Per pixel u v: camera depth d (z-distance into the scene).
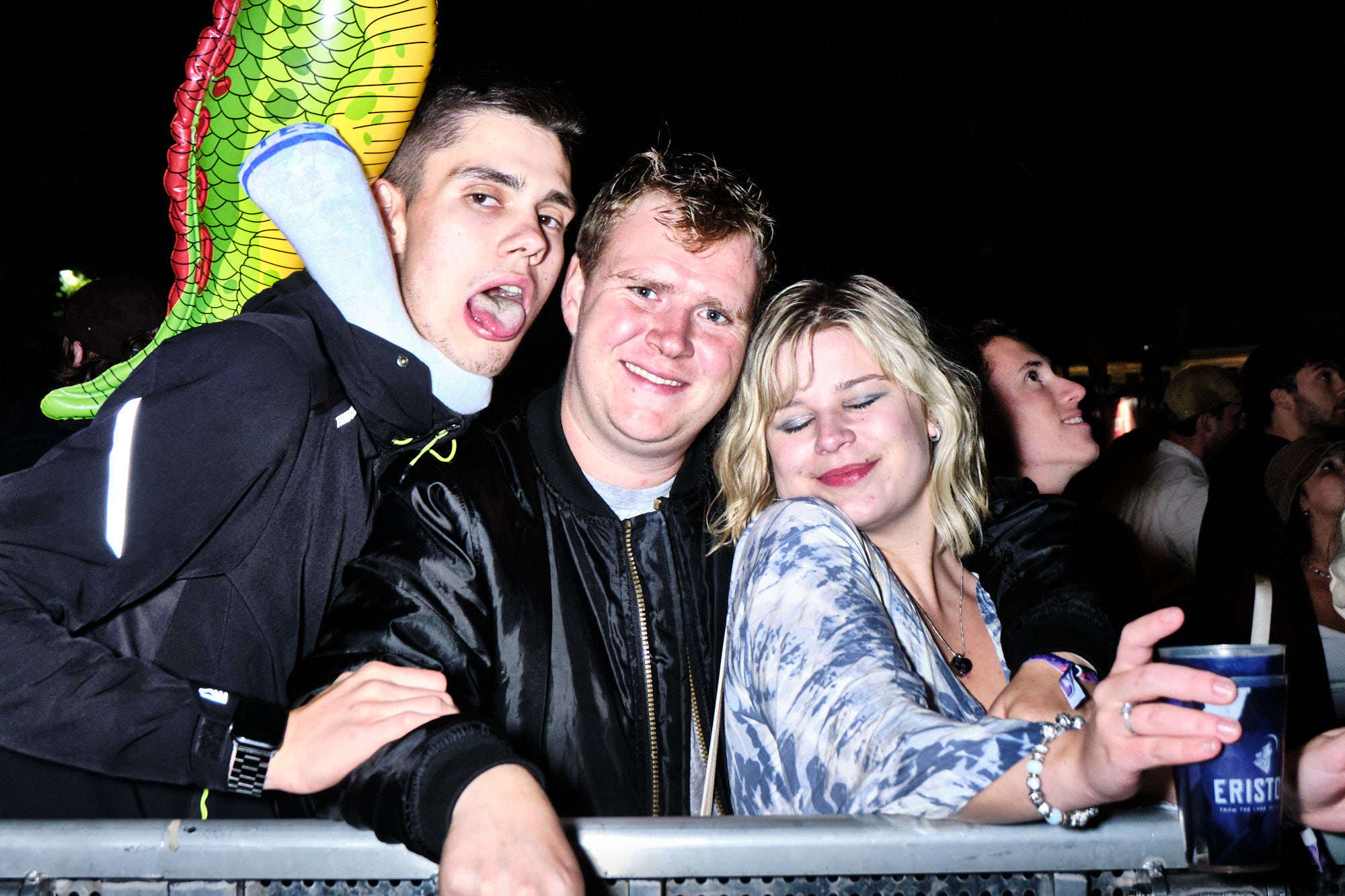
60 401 2.21
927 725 1.08
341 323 1.64
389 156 1.88
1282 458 2.88
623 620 1.71
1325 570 2.78
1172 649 0.96
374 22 1.78
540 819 0.99
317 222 1.64
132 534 1.35
